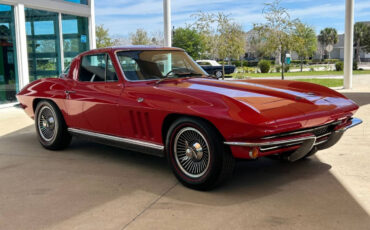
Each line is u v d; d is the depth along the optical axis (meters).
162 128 3.76
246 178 3.92
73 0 11.73
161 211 3.10
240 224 2.82
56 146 5.19
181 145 3.68
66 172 4.23
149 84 4.11
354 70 34.53
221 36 17.20
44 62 10.91
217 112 3.23
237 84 3.95
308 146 3.47
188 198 3.38
